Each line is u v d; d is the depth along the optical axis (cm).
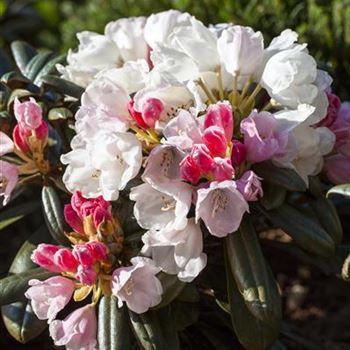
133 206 68
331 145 69
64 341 65
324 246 67
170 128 64
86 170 67
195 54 68
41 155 72
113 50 76
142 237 65
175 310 70
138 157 64
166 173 64
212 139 63
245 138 64
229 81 69
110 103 66
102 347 66
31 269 71
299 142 68
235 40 66
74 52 83
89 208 66
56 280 65
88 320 66
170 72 68
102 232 66
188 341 77
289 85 66
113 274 64
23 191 81
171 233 65
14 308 71
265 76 67
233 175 63
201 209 63
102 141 65
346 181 72
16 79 76
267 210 67
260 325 66
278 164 66
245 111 67
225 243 67
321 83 69
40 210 88
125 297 64
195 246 66
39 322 70
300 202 72
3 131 75
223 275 73
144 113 65
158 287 64
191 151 63
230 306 67
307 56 67
